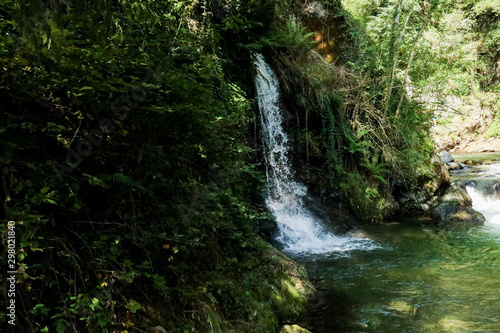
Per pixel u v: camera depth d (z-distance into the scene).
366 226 6.68
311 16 8.45
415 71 8.71
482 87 17.41
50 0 1.65
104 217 2.22
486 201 8.15
